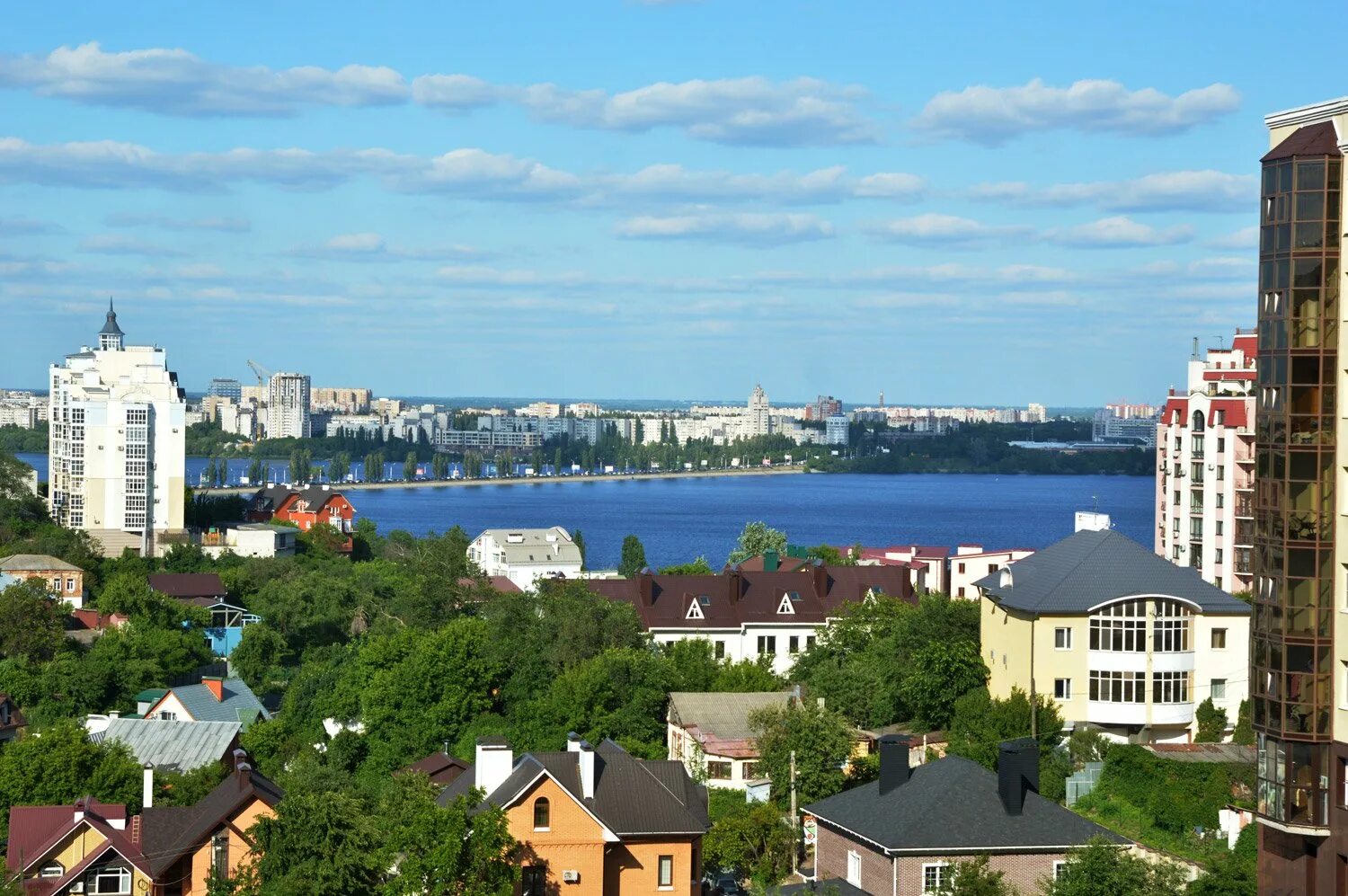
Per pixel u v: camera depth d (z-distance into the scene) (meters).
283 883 77.38
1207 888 80.00
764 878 96.81
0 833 96.94
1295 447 76.31
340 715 151.50
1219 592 124.50
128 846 85.00
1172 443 179.88
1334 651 75.25
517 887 80.06
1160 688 121.94
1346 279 75.75
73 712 154.25
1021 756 84.75
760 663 164.62
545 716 138.50
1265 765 77.00
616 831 82.38
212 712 149.75
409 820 85.06
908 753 89.69
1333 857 74.38
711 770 121.00
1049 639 122.50
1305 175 76.44
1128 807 103.06
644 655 144.38
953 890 77.62
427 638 152.62
